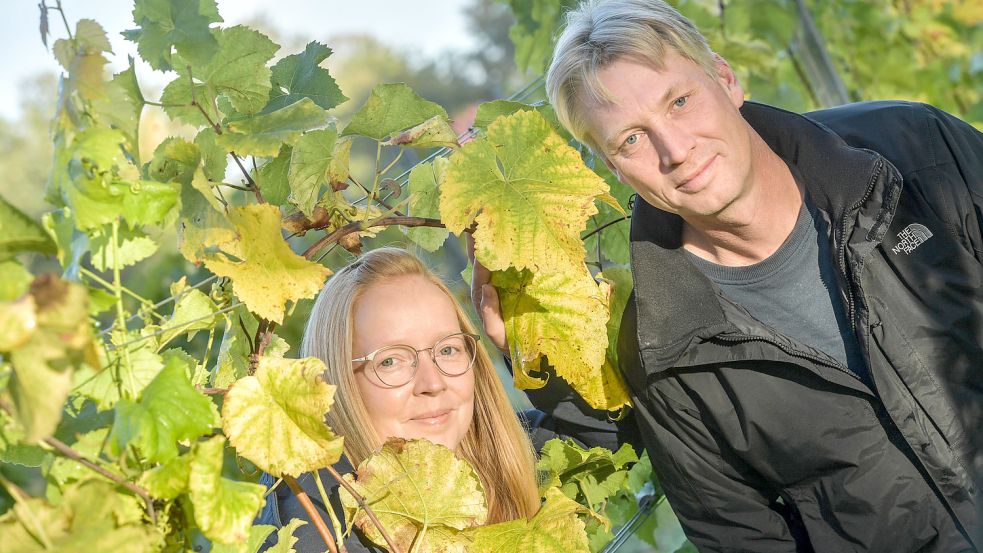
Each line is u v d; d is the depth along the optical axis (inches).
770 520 78.7
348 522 55.5
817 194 70.4
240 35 55.8
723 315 72.1
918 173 69.7
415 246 83.0
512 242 58.8
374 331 68.9
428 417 68.6
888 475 71.4
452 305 73.9
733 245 72.5
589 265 84.3
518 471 74.0
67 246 43.2
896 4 163.9
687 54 67.3
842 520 73.8
